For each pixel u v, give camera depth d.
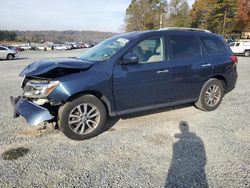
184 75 5.27
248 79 10.89
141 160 3.66
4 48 25.33
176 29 5.45
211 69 5.74
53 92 3.98
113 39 5.21
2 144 4.11
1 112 5.72
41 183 3.10
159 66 4.89
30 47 59.56
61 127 4.19
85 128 4.41
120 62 4.52
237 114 5.82
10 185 3.04
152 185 3.07
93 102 4.34
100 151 3.93
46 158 3.69
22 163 3.54
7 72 13.60
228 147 4.10
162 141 4.30
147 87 4.79
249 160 3.69
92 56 4.92
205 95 5.80
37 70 4.11
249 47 29.30
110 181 3.15
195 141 4.32
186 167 3.48
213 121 5.33
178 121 5.29
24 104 4.29
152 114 5.65
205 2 55.06
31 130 4.70
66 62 4.31
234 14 50.94
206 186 3.06
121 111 4.66
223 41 6.28
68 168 3.43
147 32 5.00
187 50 5.44
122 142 4.26
